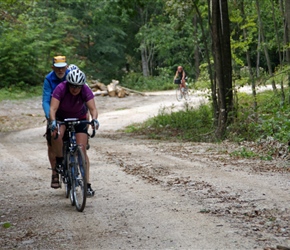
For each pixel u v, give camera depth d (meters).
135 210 7.89
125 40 62.22
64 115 8.44
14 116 30.44
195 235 6.48
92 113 8.30
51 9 49.09
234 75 18.70
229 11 21.34
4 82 40.59
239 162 12.38
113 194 9.14
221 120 17.73
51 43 45.06
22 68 40.91
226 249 5.90
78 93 8.30
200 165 12.04
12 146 17.58
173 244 6.18
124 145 16.70
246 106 19.84
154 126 23.06
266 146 14.54
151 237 6.50
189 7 20.06
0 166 12.99
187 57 56.69
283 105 18.22
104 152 14.95
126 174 11.13
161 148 15.53
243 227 6.75
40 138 20.58
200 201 8.30
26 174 11.73
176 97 36.16
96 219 7.50
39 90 40.72
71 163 8.34
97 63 55.66
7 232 7.12
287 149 13.48
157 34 52.72
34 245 6.46
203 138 18.33
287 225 6.77
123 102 36.97
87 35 54.88
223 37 17.86
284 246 5.74
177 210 7.77
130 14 24.80
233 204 8.05
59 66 9.32
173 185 9.71
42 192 9.70
